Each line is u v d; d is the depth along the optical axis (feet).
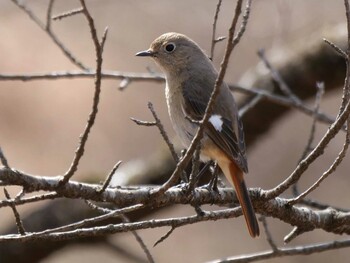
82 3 16.85
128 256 37.52
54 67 56.49
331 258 46.47
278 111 38.29
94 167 53.62
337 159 21.43
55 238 19.15
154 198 20.15
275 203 23.45
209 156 26.86
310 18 47.06
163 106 55.36
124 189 20.77
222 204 23.08
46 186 18.61
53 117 55.57
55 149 54.60
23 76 29.91
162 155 37.78
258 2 46.68
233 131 27.48
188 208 49.65
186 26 50.72
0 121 54.85
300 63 38.32
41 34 56.70
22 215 37.11
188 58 29.58
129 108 55.26
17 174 18.22
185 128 28.66
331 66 37.78
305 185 49.98
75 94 56.34
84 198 19.36
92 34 17.04
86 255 48.44
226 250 49.39
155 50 29.94
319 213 24.58
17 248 35.35
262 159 50.37
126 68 53.78
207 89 28.84
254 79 38.81
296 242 47.80
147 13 51.65
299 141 50.34
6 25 56.54
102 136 54.49
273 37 47.57
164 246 49.55
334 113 49.26
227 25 49.39
